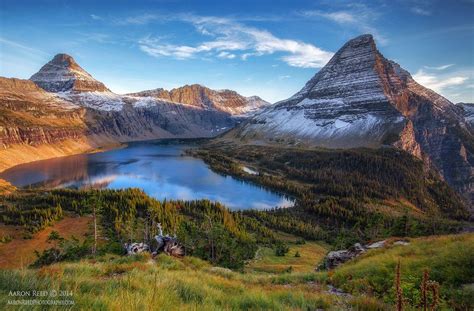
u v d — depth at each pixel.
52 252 66.31
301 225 156.38
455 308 11.08
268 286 16.44
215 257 59.97
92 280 9.15
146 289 8.65
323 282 18.45
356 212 190.62
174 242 32.34
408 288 11.34
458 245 17.39
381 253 23.73
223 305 8.95
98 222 119.56
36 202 158.12
